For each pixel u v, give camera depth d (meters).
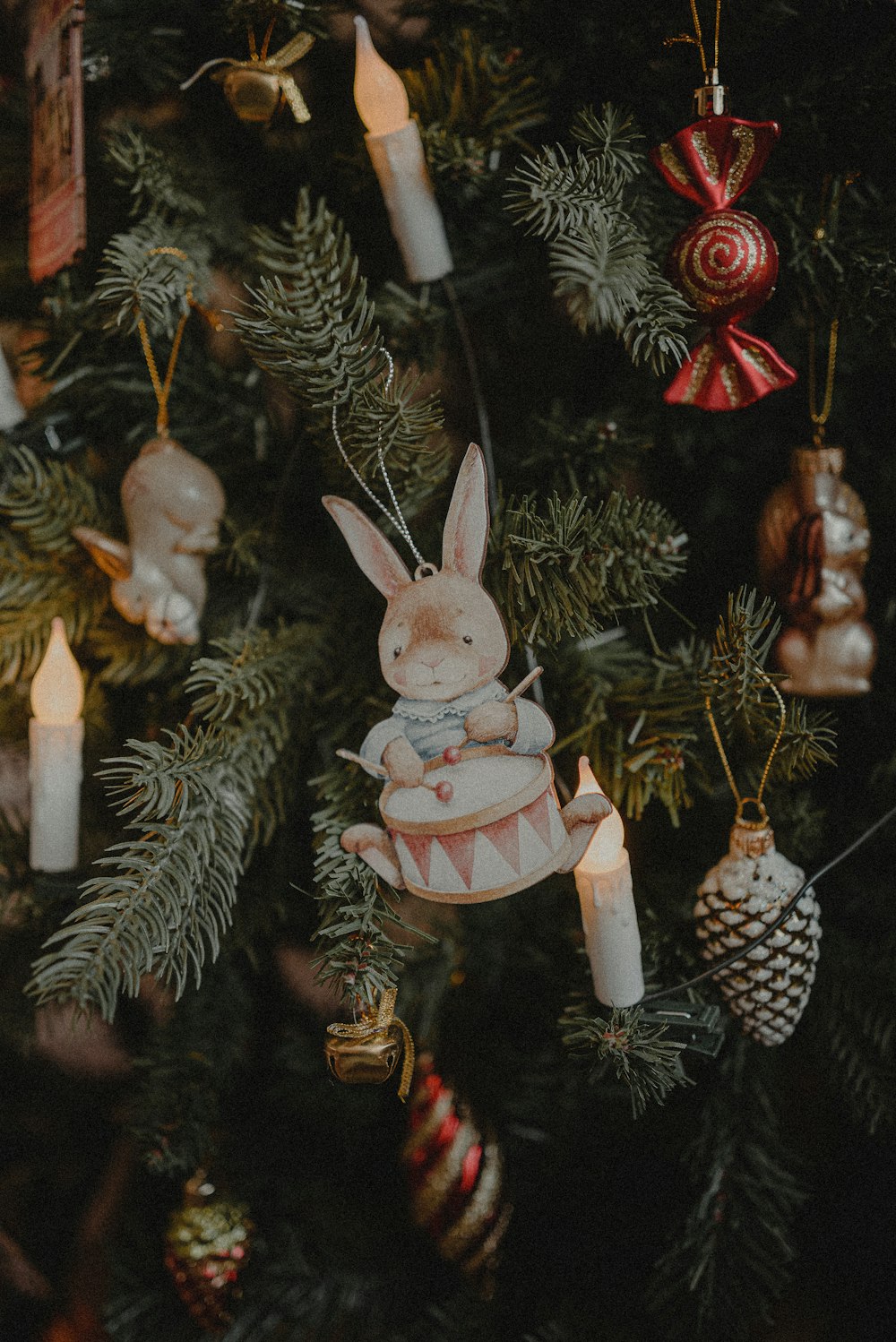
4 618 0.68
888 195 0.63
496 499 0.65
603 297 0.57
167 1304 0.70
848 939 0.69
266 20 0.63
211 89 0.67
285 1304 0.70
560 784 0.65
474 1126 0.67
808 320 0.65
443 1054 0.71
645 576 0.60
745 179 0.59
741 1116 0.68
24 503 0.66
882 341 0.65
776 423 0.70
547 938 0.71
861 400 0.70
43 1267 0.76
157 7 0.65
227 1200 0.69
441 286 0.67
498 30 0.64
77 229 0.60
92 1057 0.80
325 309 0.57
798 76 0.64
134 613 0.65
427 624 0.57
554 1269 0.70
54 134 0.61
